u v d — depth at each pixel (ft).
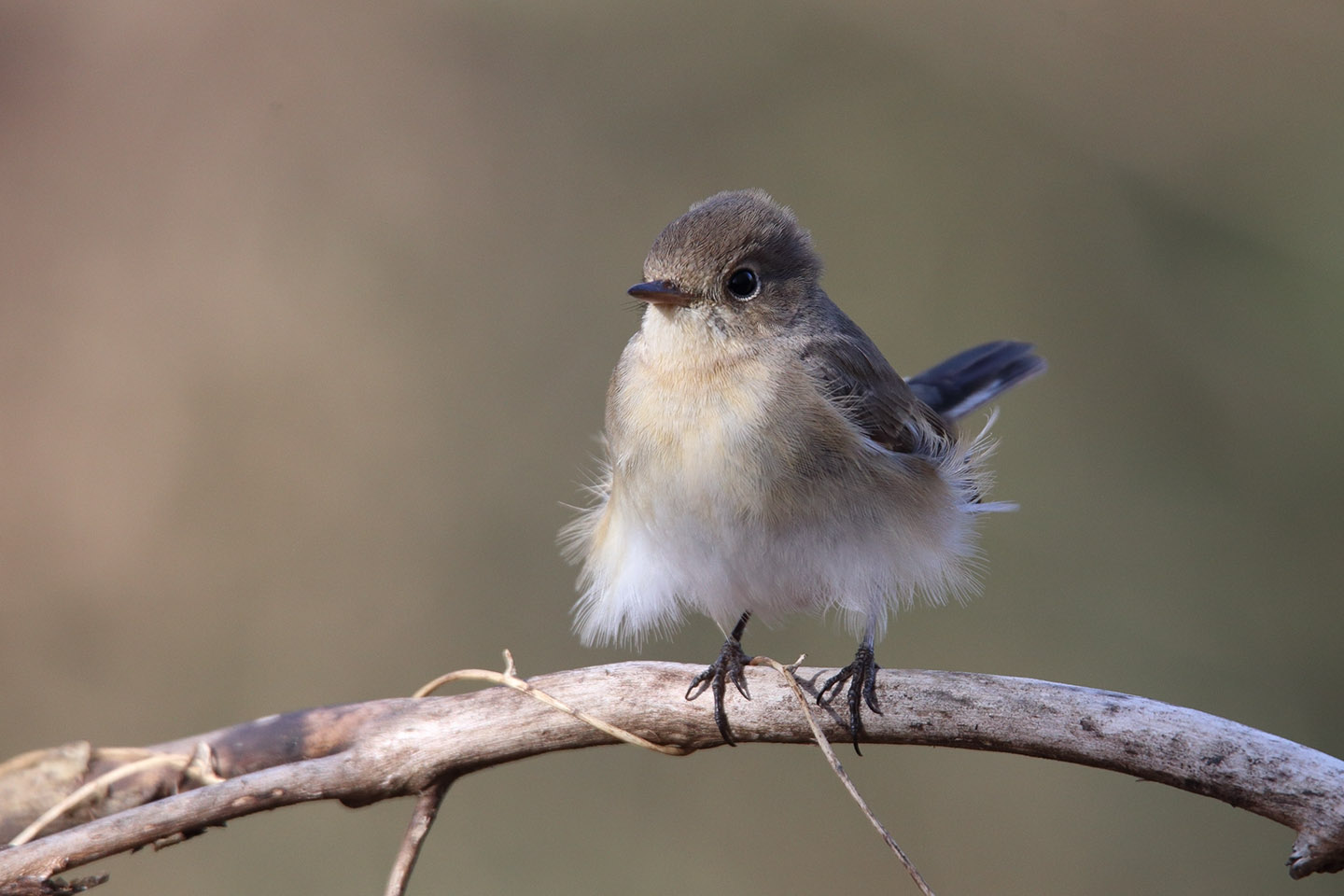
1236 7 40.06
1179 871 33.40
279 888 32.07
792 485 22.20
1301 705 35.68
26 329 39.52
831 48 43.91
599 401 41.32
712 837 33.94
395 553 38.14
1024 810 34.27
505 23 44.65
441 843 33.01
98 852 16.51
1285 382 38.32
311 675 36.17
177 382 39.37
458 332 41.70
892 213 42.73
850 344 24.43
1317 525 37.04
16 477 37.58
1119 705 16.78
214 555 37.32
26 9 41.98
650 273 23.04
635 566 23.80
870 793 34.47
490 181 43.57
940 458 25.00
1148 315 40.14
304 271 41.47
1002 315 41.42
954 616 37.42
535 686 18.81
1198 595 37.09
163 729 34.94
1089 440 39.40
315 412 39.70
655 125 44.42
